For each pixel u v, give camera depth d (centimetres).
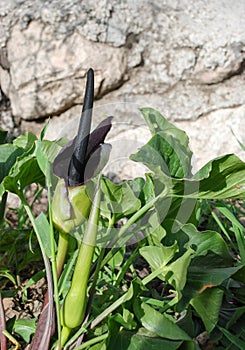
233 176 91
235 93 161
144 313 91
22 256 128
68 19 156
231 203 143
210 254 102
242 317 103
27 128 165
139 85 162
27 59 159
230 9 163
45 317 94
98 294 107
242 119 162
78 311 89
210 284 93
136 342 90
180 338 88
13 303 115
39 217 104
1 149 110
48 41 157
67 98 161
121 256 113
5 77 162
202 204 124
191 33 159
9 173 101
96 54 158
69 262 99
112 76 160
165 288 115
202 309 91
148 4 160
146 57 160
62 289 96
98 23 157
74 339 92
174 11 161
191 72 160
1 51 160
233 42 158
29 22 157
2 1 158
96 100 163
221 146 162
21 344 105
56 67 158
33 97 160
